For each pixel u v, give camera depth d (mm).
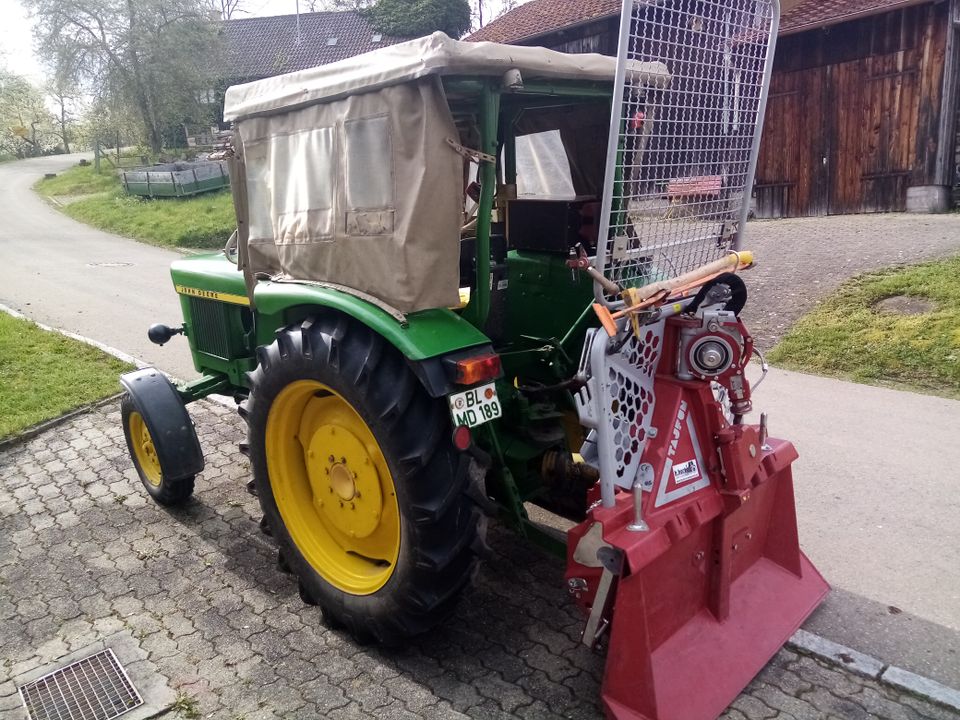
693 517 2547
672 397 2639
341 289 2768
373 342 2650
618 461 2492
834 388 5641
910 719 2504
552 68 2604
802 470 4359
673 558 2545
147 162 29484
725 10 2529
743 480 2682
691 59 2482
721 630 2719
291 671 2859
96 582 3539
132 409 4086
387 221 2545
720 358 2570
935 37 10344
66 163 39219
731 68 2672
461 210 2564
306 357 2775
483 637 3006
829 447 4641
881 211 11352
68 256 14367
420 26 26703
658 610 2514
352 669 2857
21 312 9211
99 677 2875
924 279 7113
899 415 5082
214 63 30047
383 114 2494
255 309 3375
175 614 3270
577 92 2842
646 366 2623
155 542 3893
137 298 10164
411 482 2570
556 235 3225
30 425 5414
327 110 2695
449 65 2297
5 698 2791
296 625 3160
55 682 2861
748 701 2584
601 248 2312
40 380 6293
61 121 51719
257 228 3232
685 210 2695
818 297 7301
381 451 2652
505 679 2758
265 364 3004
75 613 3305
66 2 28531
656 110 2441
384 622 2789
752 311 7301
